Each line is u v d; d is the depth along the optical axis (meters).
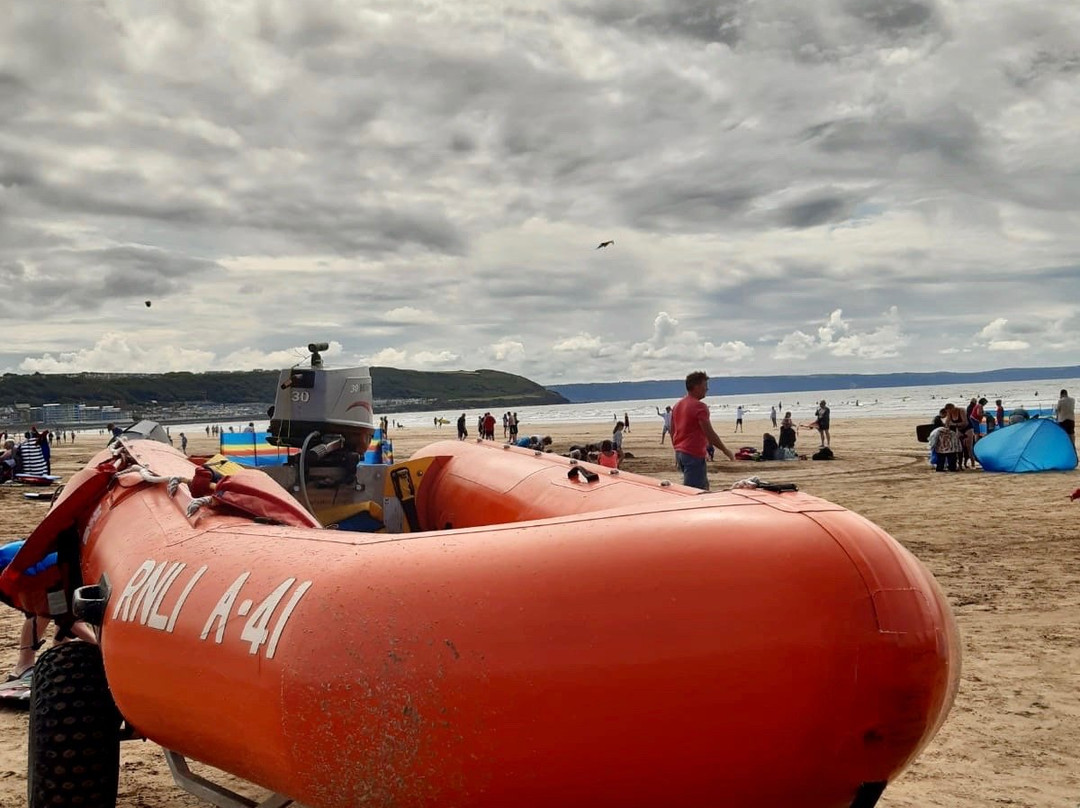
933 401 129.12
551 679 2.43
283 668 2.61
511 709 2.44
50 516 4.63
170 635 3.07
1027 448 20.52
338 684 2.54
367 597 2.61
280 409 5.99
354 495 5.96
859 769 2.47
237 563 3.10
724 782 2.44
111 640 3.38
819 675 2.39
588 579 2.51
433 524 5.70
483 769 2.47
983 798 4.14
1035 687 5.70
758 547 2.50
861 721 2.42
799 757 2.42
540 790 2.47
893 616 2.44
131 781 4.55
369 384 6.20
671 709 2.40
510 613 2.50
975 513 14.00
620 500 4.07
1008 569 9.59
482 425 32.91
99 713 3.57
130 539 3.89
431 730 2.48
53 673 3.61
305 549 3.00
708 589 2.46
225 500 3.73
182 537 3.58
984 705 5.41
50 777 3.51
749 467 24.56
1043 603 7.97
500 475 5.11
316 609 2.64
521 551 2.62
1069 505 14.52
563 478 4.65
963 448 22.36
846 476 21.02
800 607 2.41
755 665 2.39
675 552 2.52
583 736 2.43
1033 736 4.91
